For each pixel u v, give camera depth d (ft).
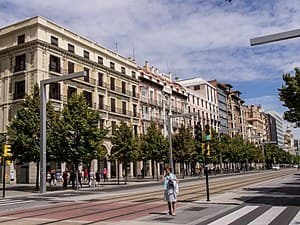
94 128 111.04
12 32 150.20
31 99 108.37
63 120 108.37
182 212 46.96
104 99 177.99
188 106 274.57
